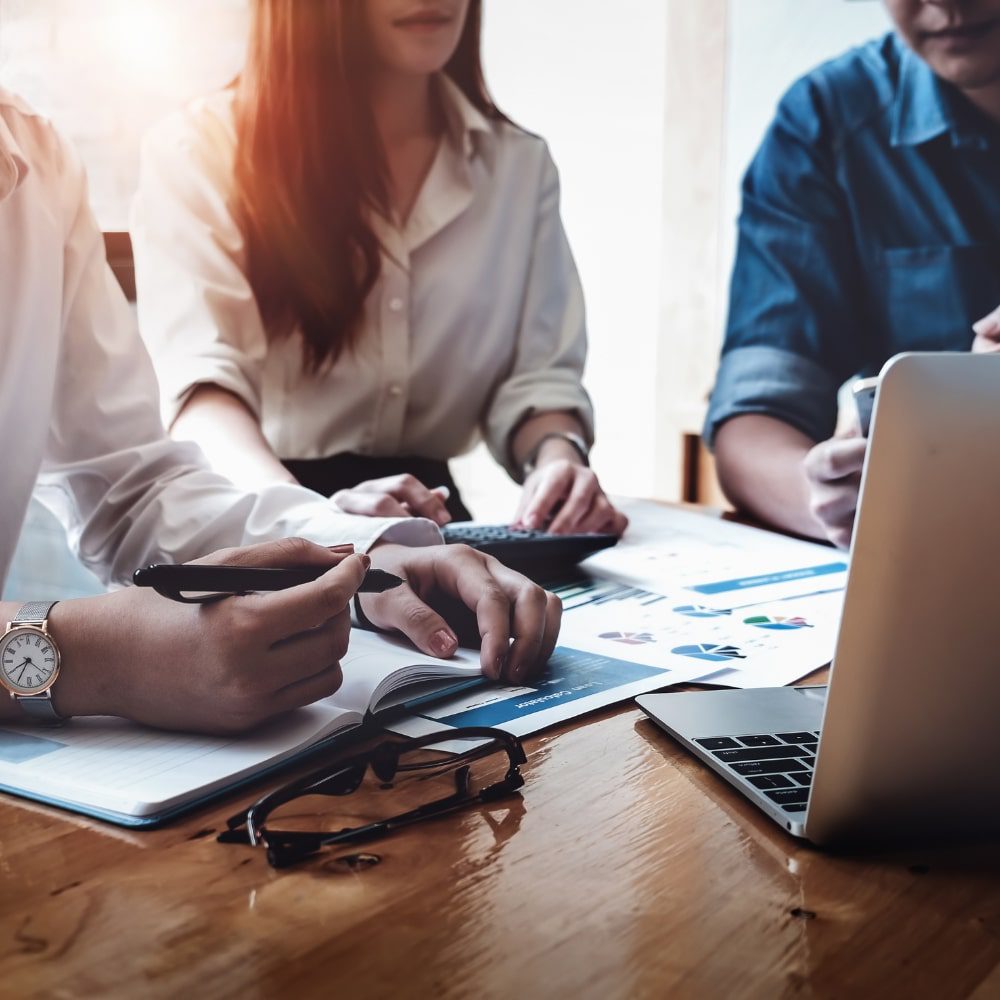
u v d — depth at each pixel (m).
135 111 1.91
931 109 1.94
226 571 0.59
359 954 0.39
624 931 0.41
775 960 0.39
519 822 0.51
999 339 1.39
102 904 0.42
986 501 0.42
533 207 1.83
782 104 2.10
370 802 0.53
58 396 1.02
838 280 2.02
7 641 0.60
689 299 2.30
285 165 1.65
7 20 1.90
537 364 1.84
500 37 2.50
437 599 0.80
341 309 1.70
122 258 1.80
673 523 1.37
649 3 2.27
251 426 1.41
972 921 0.42
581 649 0.81
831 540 1.17
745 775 0.55
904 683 0.44
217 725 0.59
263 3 1.63
